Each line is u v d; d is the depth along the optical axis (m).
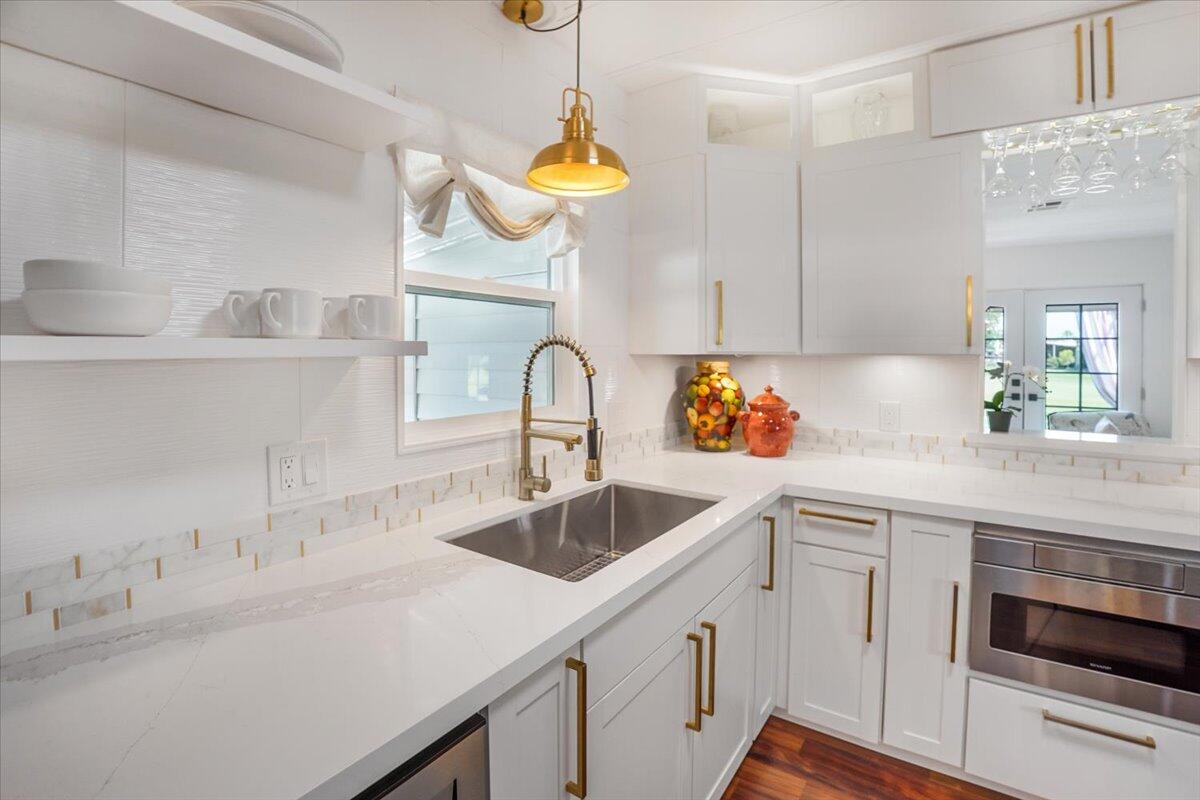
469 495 1.61
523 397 1.68
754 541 1.79
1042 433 2.15
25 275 0.75
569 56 1.97
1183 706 1.43
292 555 1.21
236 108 1.08
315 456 1.25
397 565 1.19
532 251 1.95
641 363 2.39
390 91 1.38
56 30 0.80
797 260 2.22
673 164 2.17
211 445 1.09
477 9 1.62
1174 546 1.42
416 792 0.72
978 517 1.64
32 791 0.58
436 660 0.83
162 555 1.03
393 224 1.40
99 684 0.78
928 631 1.74
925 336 2.00
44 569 0.90
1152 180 1.86
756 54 1.98
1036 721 1.61
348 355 1.04
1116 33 1.70
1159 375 2.00
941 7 1.72
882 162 2.05
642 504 1.92
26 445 0.88
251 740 0.66
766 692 1.95
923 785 1.75
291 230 1.19
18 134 0.85
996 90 1.87
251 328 1.02
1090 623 1.53
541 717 0.93
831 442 2.47
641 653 1.20
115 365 0.96
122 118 0.96
